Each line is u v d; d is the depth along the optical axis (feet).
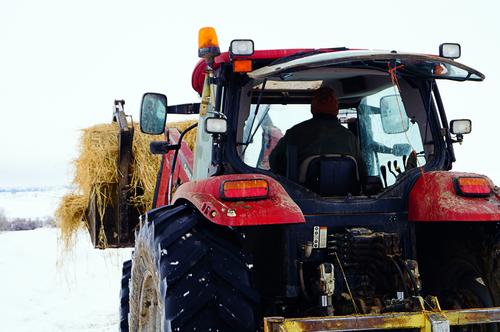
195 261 9.20
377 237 10.39
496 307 9.80
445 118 12.23
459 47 11.82
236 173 11.09
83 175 19.25
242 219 9.29
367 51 11.20
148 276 11.14
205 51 11.10
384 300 10.39
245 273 9.27
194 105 15.75
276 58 11.94
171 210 10.50
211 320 8.77
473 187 10.59
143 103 14.14
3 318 26.89
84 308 28.55
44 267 41.24
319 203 10.70
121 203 18.76
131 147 18.52
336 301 10.47
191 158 15.21
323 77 12.32
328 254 10.73
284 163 12.12
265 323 8.56
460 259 11.41
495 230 10.76
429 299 9.43
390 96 12.81
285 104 13.08
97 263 41.60
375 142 13.32
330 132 12.00
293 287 10.48
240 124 11.55
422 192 10.82
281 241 10.77
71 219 19.95
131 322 12.48
